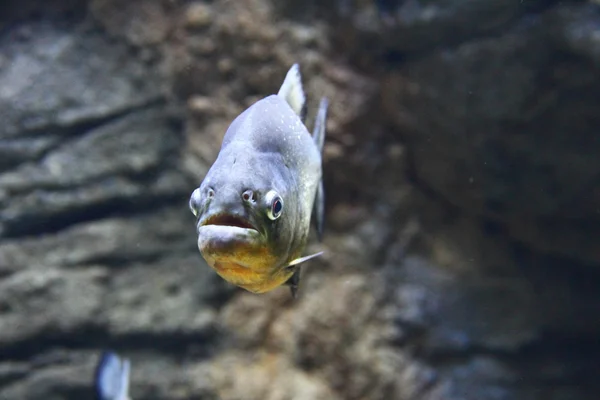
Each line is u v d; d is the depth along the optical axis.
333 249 1.48
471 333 1.49
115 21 1.56
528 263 1.58
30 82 1.52
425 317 1.49
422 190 1.58
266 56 1.45
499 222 1.56
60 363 1.43
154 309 1.47
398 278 1.51
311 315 1.44
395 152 1.53
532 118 1.36
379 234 1.50
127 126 1.53
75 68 1.54
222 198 0.46
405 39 1.42
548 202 1.45
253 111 0.50
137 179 1.51
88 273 1.46
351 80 1.46
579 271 1.56
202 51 1.49
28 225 1.47
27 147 1.49
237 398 1.40
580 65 1.26
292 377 1.41
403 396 1.41
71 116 1.51
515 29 1.32
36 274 1.44
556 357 1.53
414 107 1.46
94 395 1.04
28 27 1.58
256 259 0.46
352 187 1.49
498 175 1.45
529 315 1.53
